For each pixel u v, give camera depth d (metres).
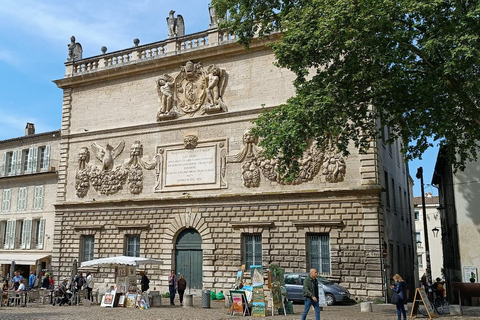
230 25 26.30
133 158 36.50
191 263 33.50
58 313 24.16
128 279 29.20
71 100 40.69
